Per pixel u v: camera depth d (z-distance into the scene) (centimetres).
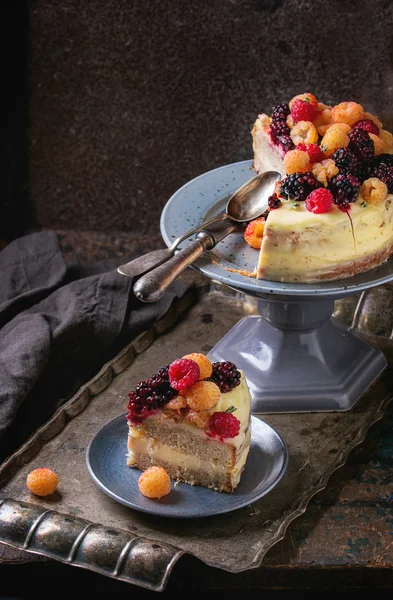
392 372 233
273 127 229
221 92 273
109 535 173
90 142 285
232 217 225
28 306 257
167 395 187
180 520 184
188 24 264
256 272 205
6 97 280
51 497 189
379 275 206
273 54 265
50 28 270
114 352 249
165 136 282
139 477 193
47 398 235
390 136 226
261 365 226
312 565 173
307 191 204
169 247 213
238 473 190
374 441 208
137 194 291
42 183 293
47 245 277
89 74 275
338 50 261
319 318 224
